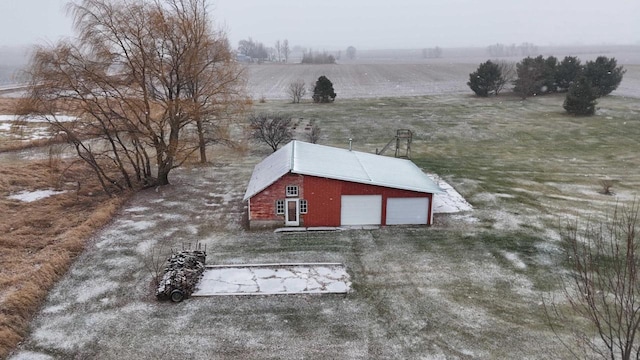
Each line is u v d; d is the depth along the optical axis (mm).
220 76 28453
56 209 24594
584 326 14648
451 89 78562
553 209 24688
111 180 27188
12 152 35781
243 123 42688
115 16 24750
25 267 17906
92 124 26234
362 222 22750
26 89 24969
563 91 66562
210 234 21797
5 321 14305
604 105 54469
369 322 14938
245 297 16359
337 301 16141
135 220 23266
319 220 22547
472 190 27781
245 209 24906
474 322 14914
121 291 16719
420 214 22672
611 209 24594
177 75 26531
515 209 24719
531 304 15922
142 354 13430
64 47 24000
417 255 19578
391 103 61781
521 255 19547
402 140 41625
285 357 13305
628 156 35344
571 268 18406
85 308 15641
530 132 43531
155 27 25297
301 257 19438
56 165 30125
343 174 22500
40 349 13578
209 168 32750
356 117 51719
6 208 24375
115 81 25609
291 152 25219
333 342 13953
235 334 14336
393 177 23703
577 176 30688
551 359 13188
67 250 19453
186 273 16953
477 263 18859
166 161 28312
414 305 15883
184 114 27547
